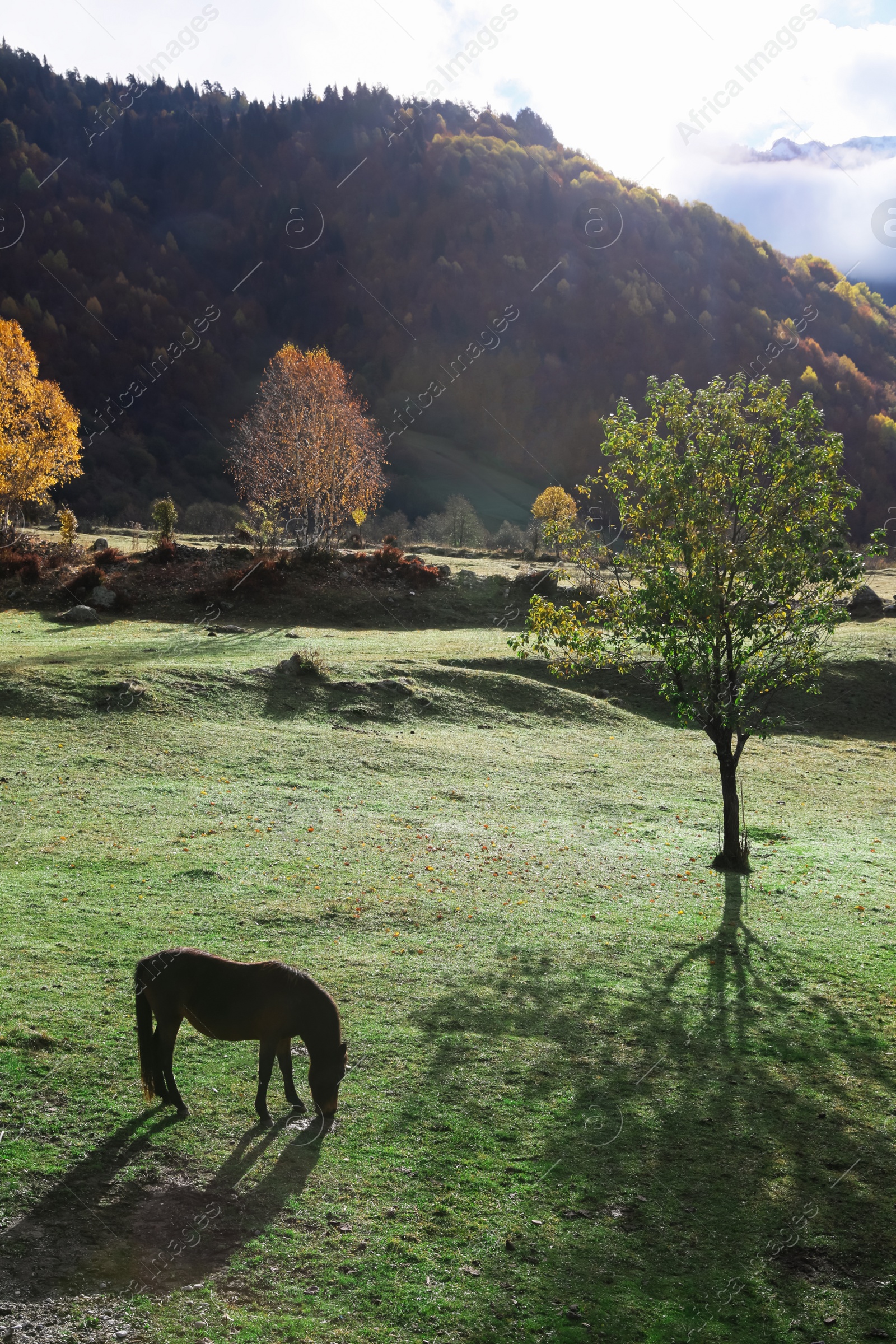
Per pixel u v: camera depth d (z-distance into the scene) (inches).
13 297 7829.7
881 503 5605.3
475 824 856.3
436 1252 295.9
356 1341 253.8
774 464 750.5
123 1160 323.6
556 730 1279.5
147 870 650.8
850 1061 456.4
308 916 589.0
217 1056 409.7
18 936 511.8
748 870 792.9
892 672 1555.1
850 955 601.9
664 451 764.6
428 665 1401.3
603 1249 305.6
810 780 1152.2
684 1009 507.8
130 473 6353.3
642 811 965.8
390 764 1032.8
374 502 2588.6
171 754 965.2
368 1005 474.6
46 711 1020.5
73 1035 405.4
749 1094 418.9
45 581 1764.3
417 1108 381.7
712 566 759.1
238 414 7834.6
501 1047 443.5
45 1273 264.8
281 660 1328.7
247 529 2637.8
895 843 913.5
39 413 2161.7
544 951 577.0
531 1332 265.1
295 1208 307.9
